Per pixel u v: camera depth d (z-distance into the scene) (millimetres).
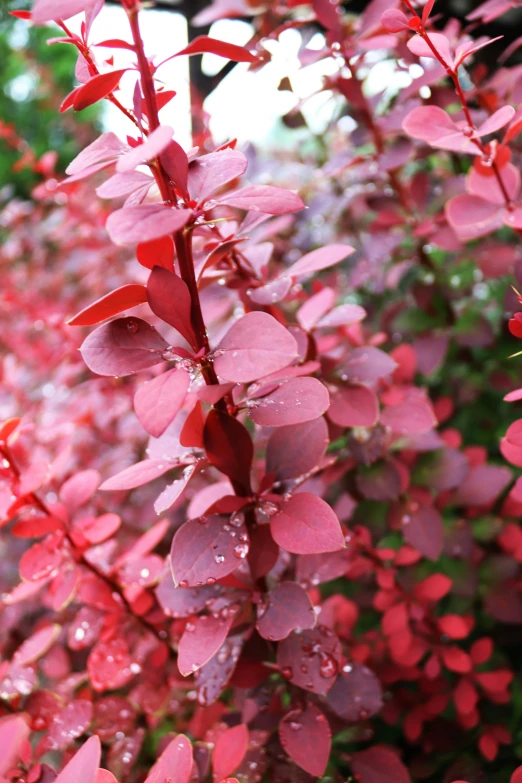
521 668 545
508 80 498
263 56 536
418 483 486
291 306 592
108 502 609
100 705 443
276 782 404
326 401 351
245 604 385
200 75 812
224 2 602
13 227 965
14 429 401
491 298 689
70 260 802
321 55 495
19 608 539
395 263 627
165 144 303
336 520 355
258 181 676
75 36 355
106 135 351
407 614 465
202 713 442
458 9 747
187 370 341
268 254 446
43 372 751
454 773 466
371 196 587
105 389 646
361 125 554
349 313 433
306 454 381
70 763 330
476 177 447
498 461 661
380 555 457
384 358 439
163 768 351
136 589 439
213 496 423
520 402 644
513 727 497
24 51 1285
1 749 323
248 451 366
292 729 382
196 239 429
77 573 426
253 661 399
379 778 413
